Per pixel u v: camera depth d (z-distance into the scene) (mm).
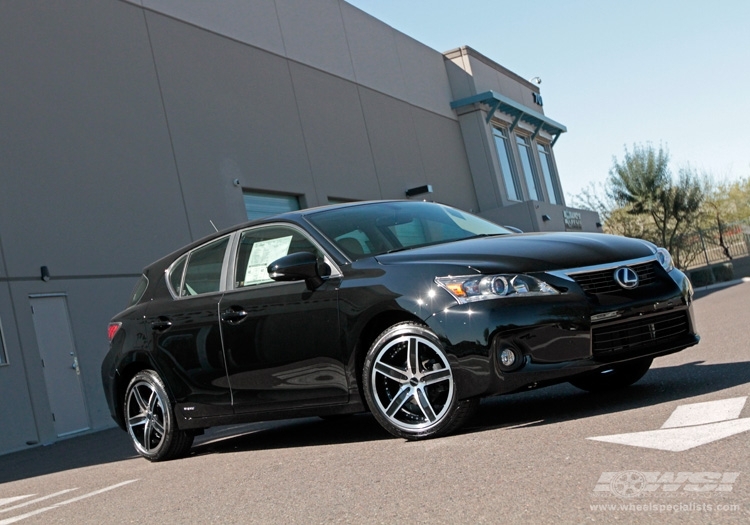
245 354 5902
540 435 4594
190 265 6586
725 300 16406
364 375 5250
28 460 9852
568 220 31266
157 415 6664
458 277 5000
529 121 34188
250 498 4359
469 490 3648
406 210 6297
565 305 4914
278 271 5363
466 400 4934
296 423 7824
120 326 6895
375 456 4855
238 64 18391
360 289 5293
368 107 23641
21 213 12648
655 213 37500
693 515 2857
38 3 13828
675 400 5090
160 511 4457
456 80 29875
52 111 13594
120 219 14336
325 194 20531
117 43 15242
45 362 12484
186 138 16328
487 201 29312
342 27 23344
